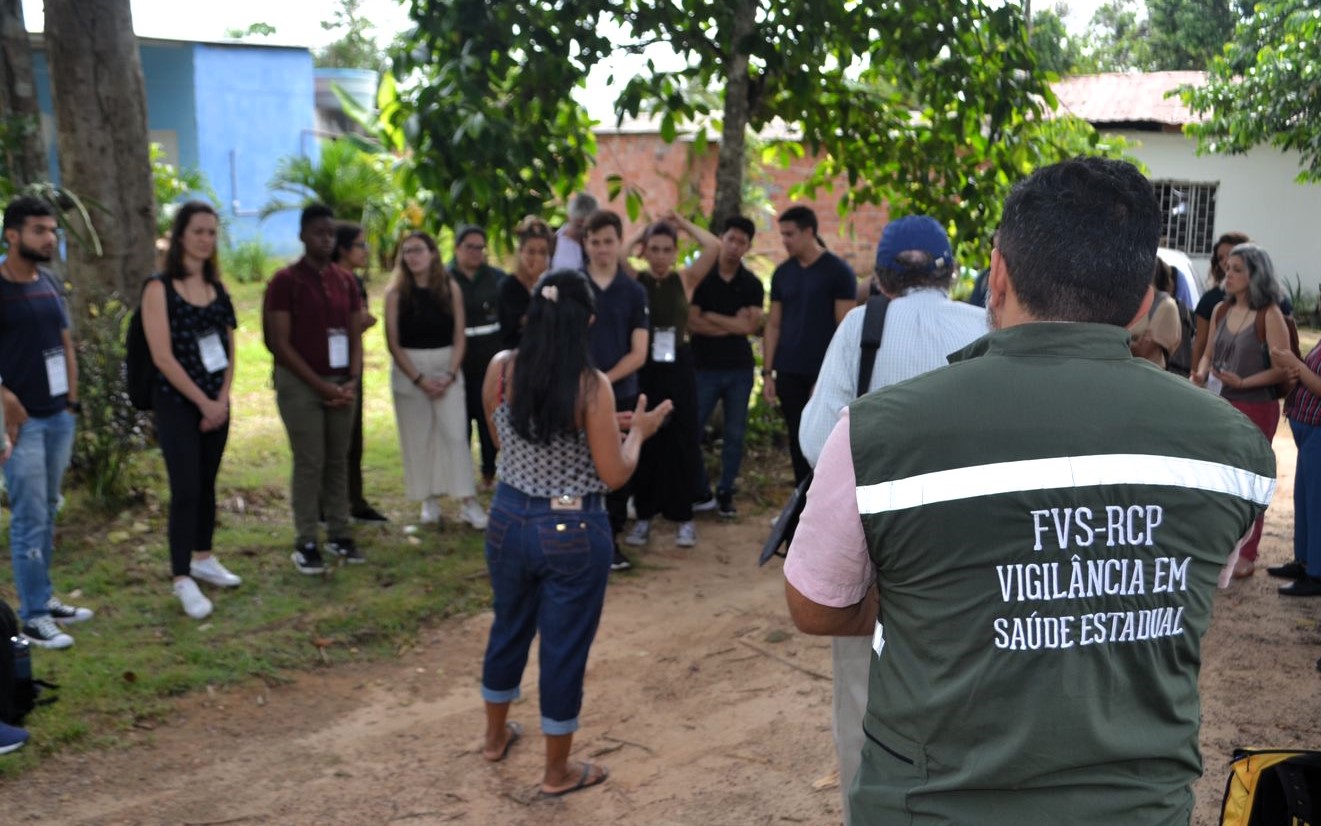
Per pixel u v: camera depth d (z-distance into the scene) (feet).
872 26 25.86
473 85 23.06
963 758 5.36
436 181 23.66
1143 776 5.32
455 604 19.10
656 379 21.77
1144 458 5.38
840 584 5.89
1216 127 47.06
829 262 22.49
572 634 12.89
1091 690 5.26
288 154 67.46
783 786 13.41
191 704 15.35
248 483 24.79
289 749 14.42
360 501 22.76
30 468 16.02
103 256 26.07
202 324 17.49
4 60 24.54
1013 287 5.82
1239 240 22.48
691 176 64.28
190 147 65.51
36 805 12.78
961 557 5.34
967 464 5.37
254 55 66.28
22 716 14.29
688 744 14.60
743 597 19.94
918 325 10.38
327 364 19.49
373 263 61.36
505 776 13.79
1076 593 5.27
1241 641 17.10
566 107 26.94
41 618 16.49
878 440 5.54
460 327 22.21
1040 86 27.22
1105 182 5.72
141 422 23.03
